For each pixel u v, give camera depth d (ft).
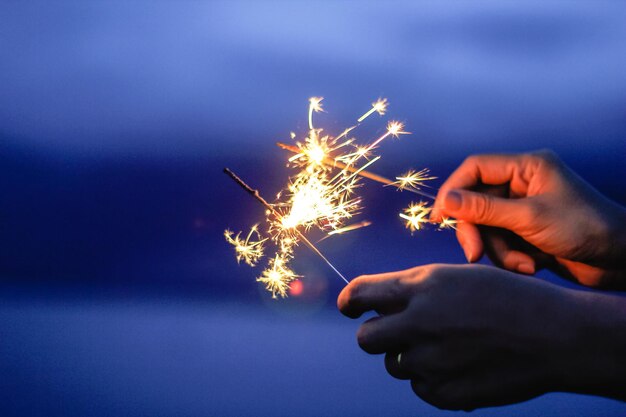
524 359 2.00
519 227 2.73
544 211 2.71
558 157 2.85
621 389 1.97
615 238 2.65
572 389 2.01
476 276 2.05
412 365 2.08
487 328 2.01
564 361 1.98
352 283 2.19
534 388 2.02
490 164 2.91
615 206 2.71
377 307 2.15
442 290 2.05
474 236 2.82
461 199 2.74
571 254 2.73
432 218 2.88
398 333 2.08
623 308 1.99
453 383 2.06
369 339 2.12
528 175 2.86
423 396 2.11
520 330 1.99
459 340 2.03
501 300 2.02
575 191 2.74
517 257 2.85
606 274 2.79
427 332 2.05
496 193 2.94
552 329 1.99
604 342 1.97
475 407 2.07
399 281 2.12
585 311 1.99
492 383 2.04
